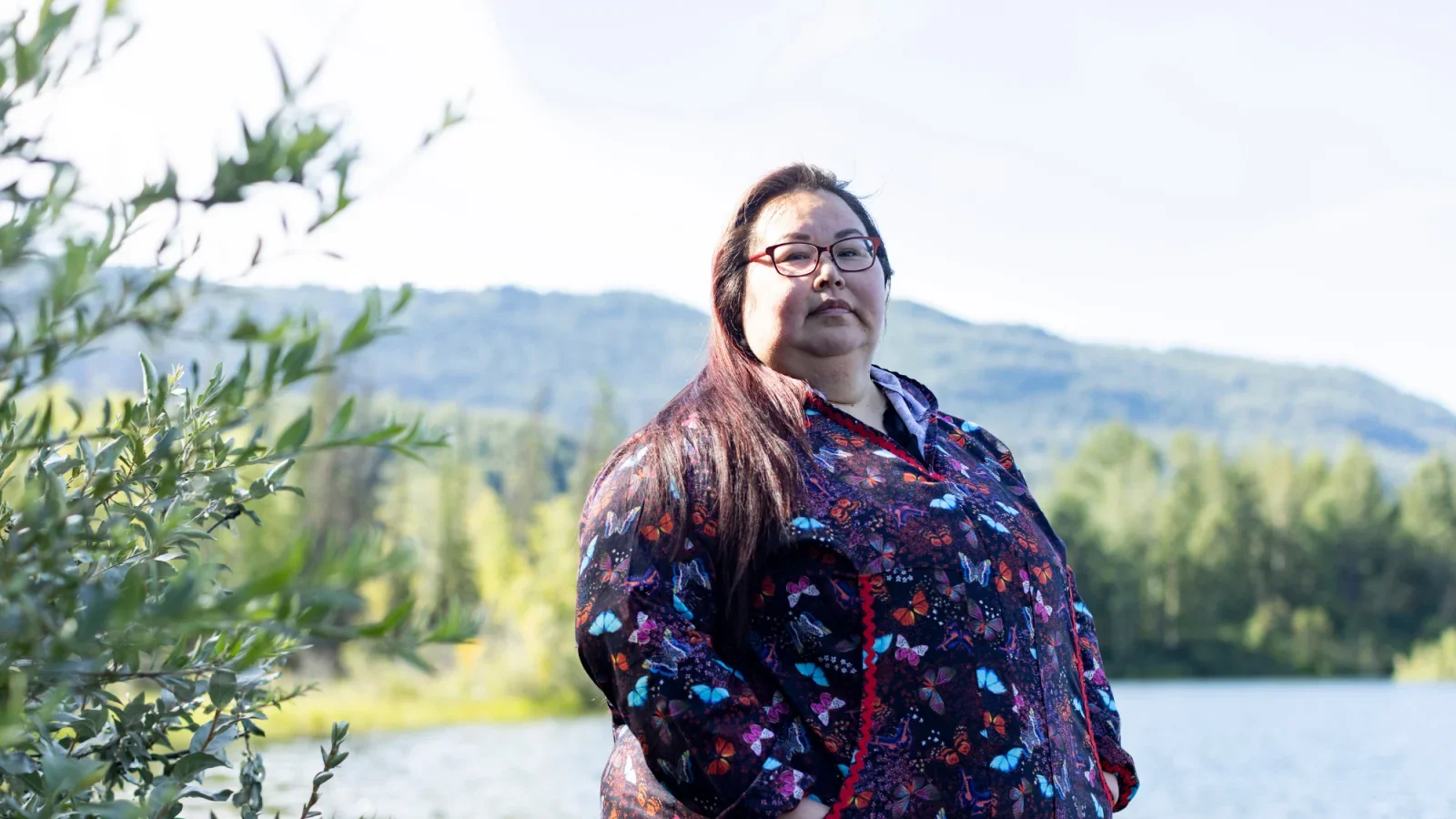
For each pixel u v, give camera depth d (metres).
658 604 1.94
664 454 2.03
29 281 0.75
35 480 0.94
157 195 0.79
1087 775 2.08
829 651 1.94
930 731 1.90
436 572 51.66
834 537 1.96
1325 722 37.72
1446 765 23.72
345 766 17.97
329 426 0.91
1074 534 84.69
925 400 2.41
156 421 1.27
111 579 1.11
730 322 2.27
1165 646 83.62
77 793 0.99
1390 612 88.31
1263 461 101.81
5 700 0.82
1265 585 87.81
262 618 0.69
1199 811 17.30
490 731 30.55
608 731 30.97
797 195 2.29
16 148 0.80
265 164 0.79
